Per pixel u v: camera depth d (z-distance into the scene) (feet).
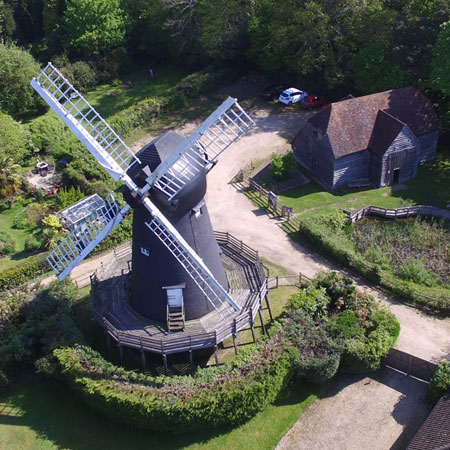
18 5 228.84
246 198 133.28
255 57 188.03
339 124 131.75
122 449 76.38
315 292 93.50
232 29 184.55
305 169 144.36
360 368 83.92
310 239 115.85
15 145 145.38
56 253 86.17
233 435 77.51
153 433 78.33
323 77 172.86
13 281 108.88
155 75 205.16
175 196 73.77
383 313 90.38
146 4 202.69
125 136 163.43
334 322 88.38
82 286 107.14
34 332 88.33
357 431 77.66
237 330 84.84
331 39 169.89
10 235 121.29
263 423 79.05
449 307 95.35
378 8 160.15
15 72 171.32
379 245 114.93
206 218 81.46
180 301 83.82
